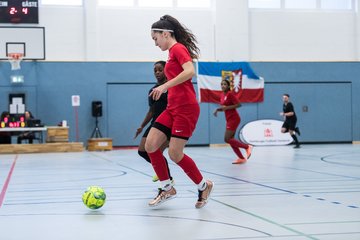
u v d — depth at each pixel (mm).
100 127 19500
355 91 21188
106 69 19484
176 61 4766
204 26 20266
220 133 20172
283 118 20609
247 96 20297
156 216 4531
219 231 3791
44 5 19172
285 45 20891
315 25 21078
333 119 21016
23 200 5758
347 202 5262
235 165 10484
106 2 19750
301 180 7430
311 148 17500
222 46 20109
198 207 4930
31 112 19016
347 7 21484
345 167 9711
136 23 19812
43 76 19078
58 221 4363
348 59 21359
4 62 18797
